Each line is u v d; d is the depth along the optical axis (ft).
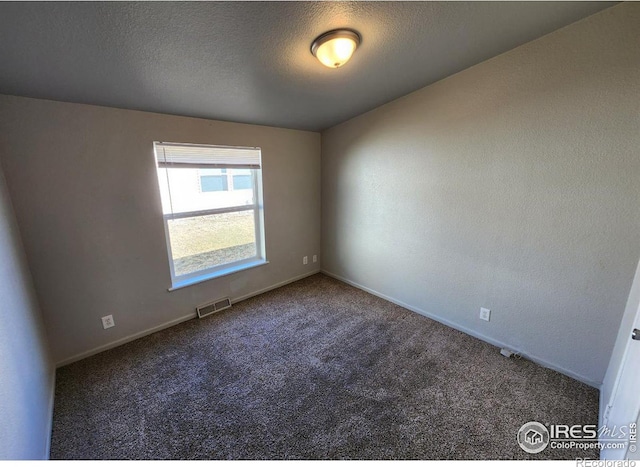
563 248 6.16
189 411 5.64
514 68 6.27
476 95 6.96
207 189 9.18
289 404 5.81
